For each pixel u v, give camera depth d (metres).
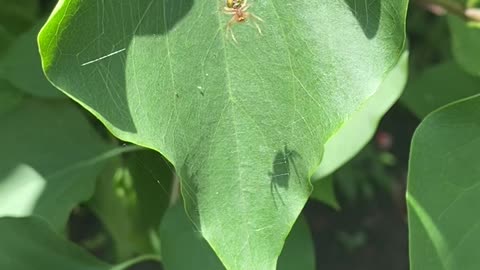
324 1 0.10
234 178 0.11
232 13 0.10
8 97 0.15
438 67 0.19
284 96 0.10
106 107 0.10
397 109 0.40
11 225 0.13
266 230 0.11
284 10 0.10
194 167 0.10
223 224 0.11
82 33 0.10
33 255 0.13
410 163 0.12
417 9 0.38
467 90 0.19
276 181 0.10
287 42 0.10
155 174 0.14
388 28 0.10
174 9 0.10
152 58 0.10
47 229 0.14
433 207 0.11
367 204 0.41
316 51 0.10
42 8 0.19
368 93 0.10
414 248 0.11
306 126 0.10
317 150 0.10
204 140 0.11
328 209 0.41
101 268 0.14
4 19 0.18
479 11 0.17
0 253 0.13
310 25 0.10
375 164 0.40
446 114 0.12
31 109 0.15
